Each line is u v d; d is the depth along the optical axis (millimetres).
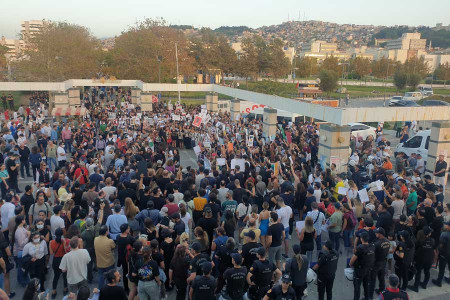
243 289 7340
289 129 24391
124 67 55406
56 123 26750
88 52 54719
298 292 7613
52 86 31578
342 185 12422
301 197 12203
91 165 14648
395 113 16328
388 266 10352
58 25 56219
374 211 10984
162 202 10484
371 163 16438
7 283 8789
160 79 53062
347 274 8695
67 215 9984
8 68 63281
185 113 32219
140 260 7332
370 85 92250
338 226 10430
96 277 9734
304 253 9289
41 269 8961
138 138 19734
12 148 17891
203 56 60438
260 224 9898
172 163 14609
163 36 56688
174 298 8766
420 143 19312
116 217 9258
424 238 9172
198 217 10492
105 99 48344
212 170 13781
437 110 16797
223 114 31766
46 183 14656
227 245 7945
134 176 12352
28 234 9188
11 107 39500
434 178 17500
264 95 22766
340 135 16844
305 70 97125
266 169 14289
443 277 10094
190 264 7602
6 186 13414
